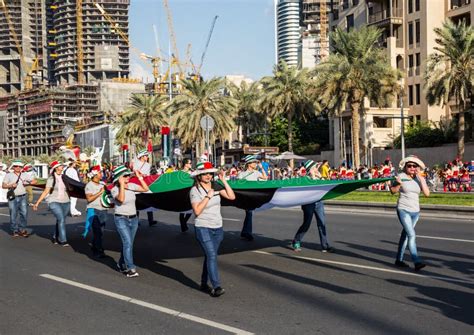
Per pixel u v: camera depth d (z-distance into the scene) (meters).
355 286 7.52
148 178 12.16
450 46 40.69
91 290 7.68
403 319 5.93
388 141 56.94
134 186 8.72
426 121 54.69
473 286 7.36
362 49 40.88
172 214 19.12
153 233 13.88
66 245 12.34
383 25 59.84
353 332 5.52
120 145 80.00
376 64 40.25
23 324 6.09
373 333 5.48
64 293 7.54
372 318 5.99
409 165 8.53
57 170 12.28
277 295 7.14
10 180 13.93
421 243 11.12
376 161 54.53
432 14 56.28
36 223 17.20
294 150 67.81
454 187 28.31
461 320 5.86
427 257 9.55
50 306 6.84
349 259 9.56
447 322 5.80
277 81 50.53
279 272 8.62
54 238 12.82
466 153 46.09
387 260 9.36
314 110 51.47
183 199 9.40
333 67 41.47
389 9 60.09
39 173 71.38
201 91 47.81
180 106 48.75
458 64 40.31
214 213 7.20
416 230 13.30
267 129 65.31
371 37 41.00
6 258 10.69
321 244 10.48
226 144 79.19
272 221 16.27
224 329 5.71
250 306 6.61
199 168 6.97
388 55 59.22
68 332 5.75
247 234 12.29
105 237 13.37
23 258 10.65
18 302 7.08
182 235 13.48
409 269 8.56
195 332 5.63
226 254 10.48
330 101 42.69
